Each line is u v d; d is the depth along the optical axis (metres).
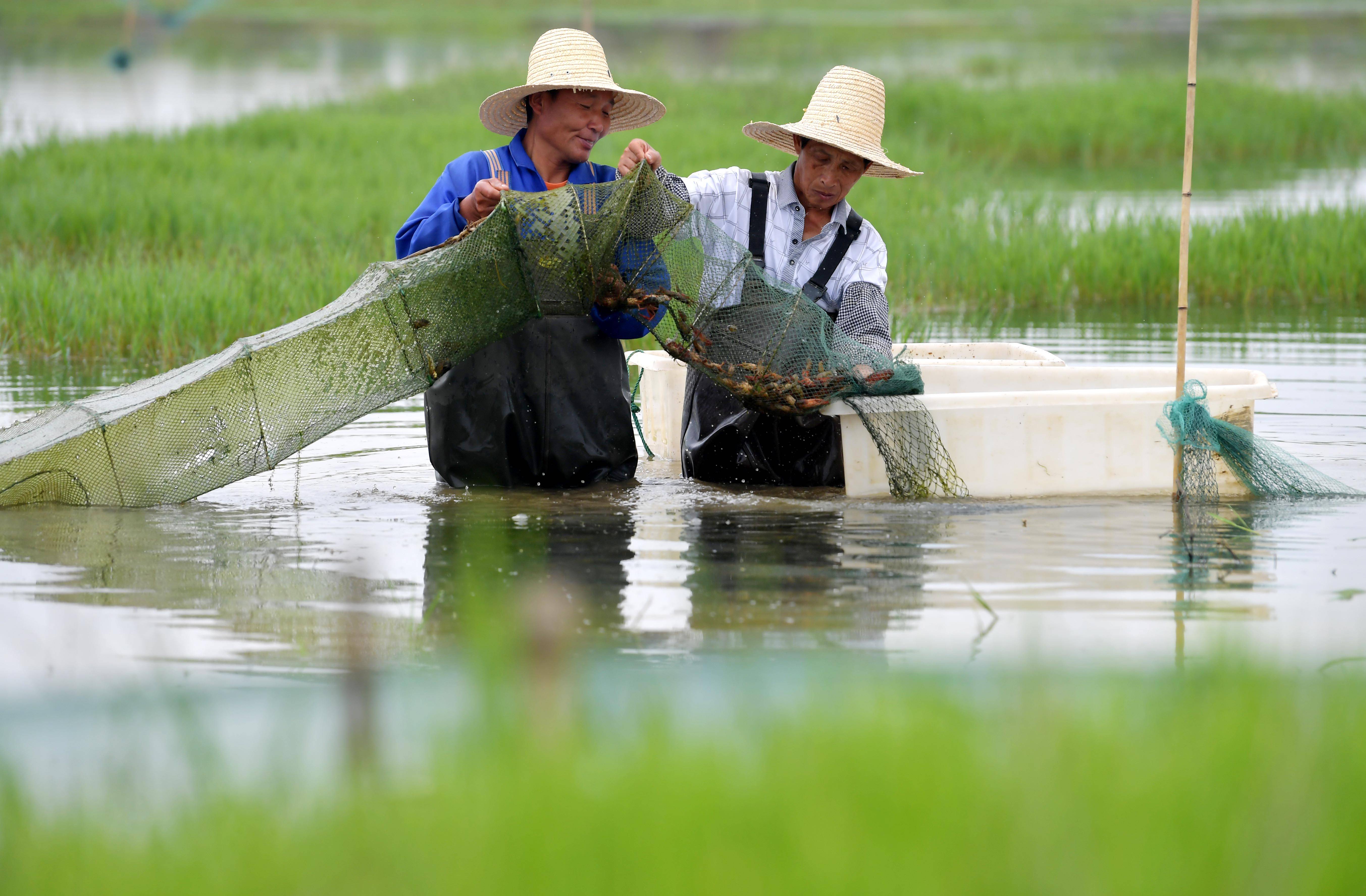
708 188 15.87
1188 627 9.58
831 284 16.09
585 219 14.50
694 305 14.88
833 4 173.25
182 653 9.01
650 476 16.62
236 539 12.69
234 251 34.38
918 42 124.44
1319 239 33.62
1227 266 32.38
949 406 14.52
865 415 14.66
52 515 13.77
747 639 9.35
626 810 4.67
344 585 10.92
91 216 36.06
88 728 7.33
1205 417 14.17
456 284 14.66
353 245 34.19
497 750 5.27
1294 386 20.72
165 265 31.39
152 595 10.62
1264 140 61.56
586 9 55.19
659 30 135.38
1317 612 9.98
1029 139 60.91
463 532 12.93
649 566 11.53
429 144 51.78
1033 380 17.27
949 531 12.82
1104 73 86.94
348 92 80.56
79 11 145.75
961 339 26.62
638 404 19.00
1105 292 32.62
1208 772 5.00
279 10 159.12
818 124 15.34
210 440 14.41
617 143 48.44
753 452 15.92
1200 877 4.47
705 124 56.09
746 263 14.72
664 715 5.52
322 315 14.62
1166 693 6.53
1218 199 46.25
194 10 123.94
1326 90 73.94
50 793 6.18
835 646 9.13
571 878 4.42
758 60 107.69
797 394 14.77
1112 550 11.98
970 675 8.21
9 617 9.97
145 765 6.29
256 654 8.98
